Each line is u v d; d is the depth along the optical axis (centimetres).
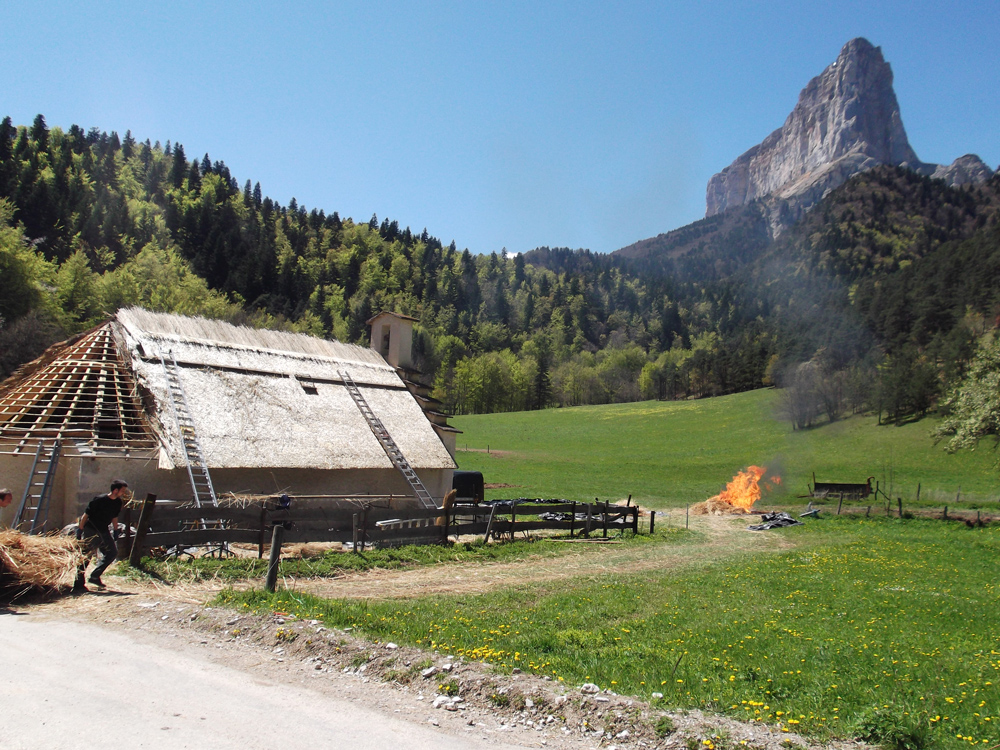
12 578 1041
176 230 16825
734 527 3103
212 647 841
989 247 10688
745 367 13238
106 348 2203
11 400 2014
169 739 562
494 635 951
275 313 15362
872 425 7862
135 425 2009
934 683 814
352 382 2770
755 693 749
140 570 1264
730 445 8012
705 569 1809
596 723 641
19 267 5662
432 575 1546
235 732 587
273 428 2280
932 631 1141
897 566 1962
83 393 2033
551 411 12938
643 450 8106
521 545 2011
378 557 1634
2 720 577
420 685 724
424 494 2456
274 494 2142
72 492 1833
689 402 12381
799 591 1498
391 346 3284
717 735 609
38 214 12512
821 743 612
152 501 1328
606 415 11756
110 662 764
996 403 4044
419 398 3033
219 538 1450
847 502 4244
